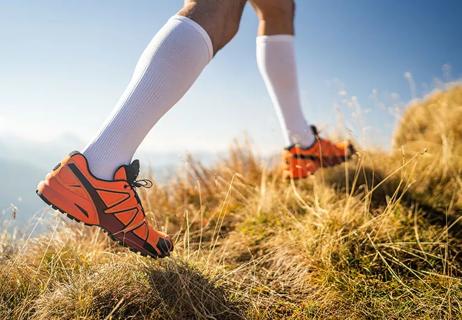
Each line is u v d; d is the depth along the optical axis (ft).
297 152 6.47
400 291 4.35
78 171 3.52
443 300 4.03
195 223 6.81
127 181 3.77
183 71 3.75
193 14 3.83
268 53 6.04
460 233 5.51
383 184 6.70
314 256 4.99
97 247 5.51
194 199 8.17
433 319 3.87
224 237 6.18
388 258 4.86
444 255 5.00
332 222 5.47
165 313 3.72
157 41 3.77
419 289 4.34
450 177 7.07
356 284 4.45
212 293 4.04
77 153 3.56
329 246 4.98
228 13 4.00
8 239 5.18
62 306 3.69
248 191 7.52
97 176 3.63
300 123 6.44
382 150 8.70
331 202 6.38
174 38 3.70
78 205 3.56
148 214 6.31
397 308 4.06
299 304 4.25
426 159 7.63
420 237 5.29
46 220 5.45
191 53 3.73
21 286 4.10
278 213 6.42
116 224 3.77
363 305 4.13
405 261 4.87
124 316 3.66
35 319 3.59
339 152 6.68
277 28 5.96
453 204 6.22
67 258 4.77
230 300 4.10
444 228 5.41
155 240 4.03
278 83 6.19
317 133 6.72
